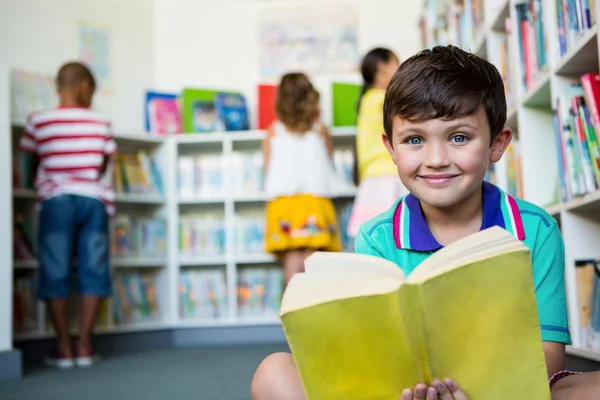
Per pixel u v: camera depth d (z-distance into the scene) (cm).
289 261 356
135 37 441
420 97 96
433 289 78
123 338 382
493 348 81
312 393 84
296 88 356
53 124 323
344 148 427
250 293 413
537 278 105
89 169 327
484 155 98
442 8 358
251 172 413
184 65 452
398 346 81
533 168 229
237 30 455
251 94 452
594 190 174
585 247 196
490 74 101
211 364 297
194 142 420
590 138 174
